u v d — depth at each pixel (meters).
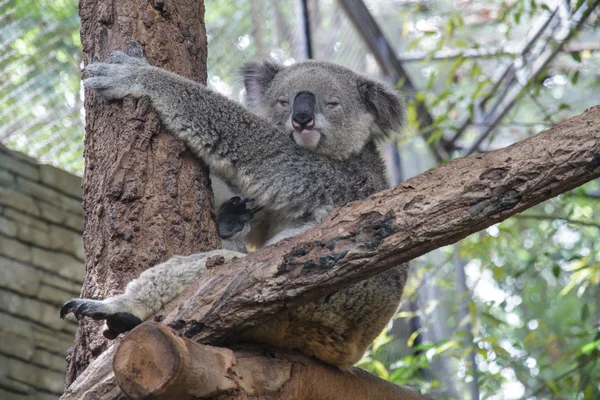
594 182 15.24
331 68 9.02
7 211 12.96
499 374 12.68
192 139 7.38
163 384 4.94
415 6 15.28
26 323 12.65
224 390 5.38
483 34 16.38
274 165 7.92
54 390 12.64
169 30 7.64
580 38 14.10
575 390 13.79
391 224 5.53
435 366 13.92
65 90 13.27
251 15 14.54
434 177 5.61
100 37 7.48
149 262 6.68
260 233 8.56
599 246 17.36
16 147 13.48
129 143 6.99
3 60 12.63
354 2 13.68
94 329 6.58
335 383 6.86
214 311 5.68
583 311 12.69
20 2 12.83
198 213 7.10
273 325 6.43
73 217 13.79
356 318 6.93
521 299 18.00
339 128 8.45
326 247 5.61
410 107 12.44
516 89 14.45
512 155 5.48
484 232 14.19
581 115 5.55
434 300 13.50
